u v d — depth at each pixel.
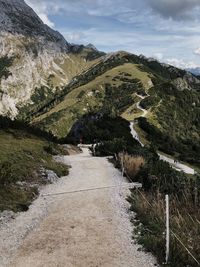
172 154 94.25
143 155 34.59
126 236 13.10
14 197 17.73
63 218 15.36
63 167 29.44
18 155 26.77
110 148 42.38
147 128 125.56
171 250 10.95
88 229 13.90
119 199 18.92
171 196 16.92
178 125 168.12
